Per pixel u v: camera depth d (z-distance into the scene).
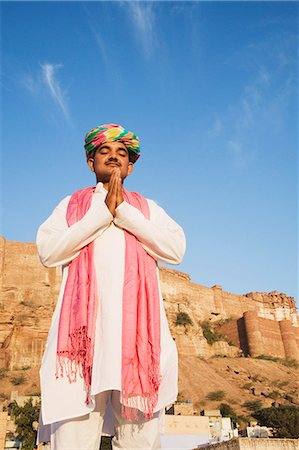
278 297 112.19
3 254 78.38
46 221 3.20
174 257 3.10
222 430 41.09
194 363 78.19
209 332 90.56
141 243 3.06
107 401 2.92
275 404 62.41
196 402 64.00
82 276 2.83
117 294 2.77
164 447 33.66
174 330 85.50
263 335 88.88
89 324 2.67
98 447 2.66
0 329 70.38
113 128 3.36
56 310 2.91
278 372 79.31
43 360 2.75
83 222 2.88
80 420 2.60
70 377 2.61
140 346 2.68
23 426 36.25
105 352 2.59
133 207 3.05
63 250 2.88
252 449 21.77
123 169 3.33
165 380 2.75
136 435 2.70
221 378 73.50
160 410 2.81
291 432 44.50
